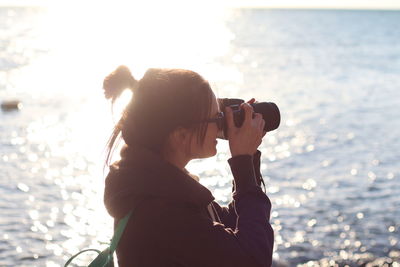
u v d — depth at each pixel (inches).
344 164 1813.5
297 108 2888.8
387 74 4645.7
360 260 1033.5
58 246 1082.1
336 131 2348.7
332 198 1437.0
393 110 2903.5
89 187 1492.4
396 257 1049.5
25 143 2006.6
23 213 1269.7
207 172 1499.8
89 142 2022.6
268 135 2229.3
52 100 2982.3
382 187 1555.1
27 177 1582.2
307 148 2033.7
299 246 1086.4
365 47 7573.8
